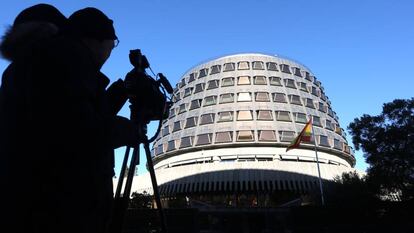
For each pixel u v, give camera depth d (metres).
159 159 94.38
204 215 61.66
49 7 2.11
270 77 94.94
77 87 1.74
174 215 49.78
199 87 96.69
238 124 86.81
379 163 44.78
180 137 90.38
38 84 1.70
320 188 66.31
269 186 71.56
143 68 2.25
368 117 46.31
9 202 1.68
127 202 2.04
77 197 1.71
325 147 88.06
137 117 2.08
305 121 89.94
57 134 1.67
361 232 44.66
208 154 85.06
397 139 43.97
